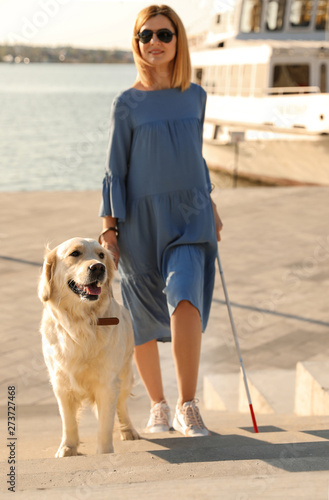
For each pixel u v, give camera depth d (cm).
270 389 515
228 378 568
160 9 355
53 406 499
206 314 391
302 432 341
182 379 357
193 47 2312
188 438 333
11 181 2323
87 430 455
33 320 709
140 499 187
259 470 237
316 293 814
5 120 4500
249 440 324
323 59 1747
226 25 2027
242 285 845
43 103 6406
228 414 481
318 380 454
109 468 249
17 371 576
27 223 1184
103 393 332
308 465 239
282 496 185
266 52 1750
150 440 337
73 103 6456
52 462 272
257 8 1919
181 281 350
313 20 1898
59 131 3812
